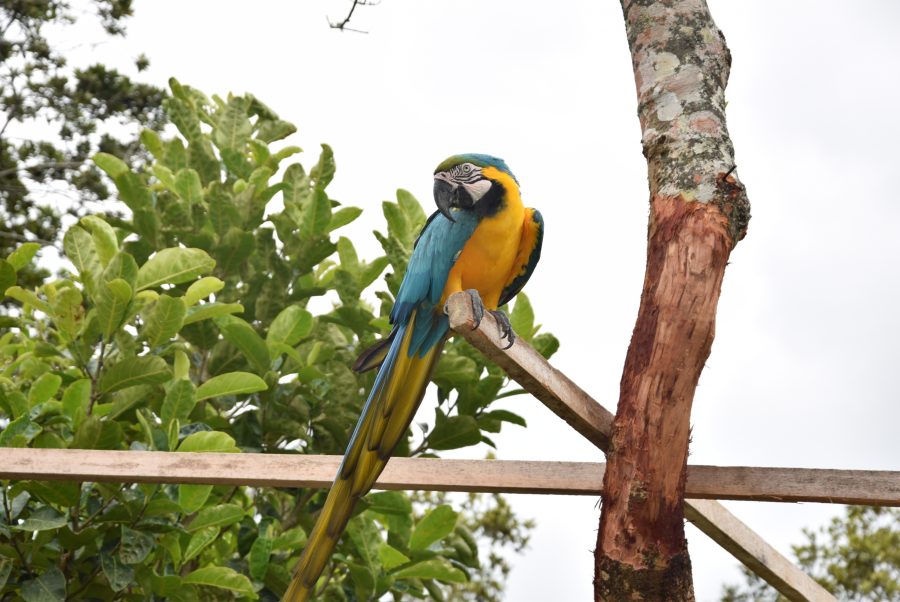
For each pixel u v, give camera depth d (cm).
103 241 468
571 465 326
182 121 571
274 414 496
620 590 249
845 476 305
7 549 407
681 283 252
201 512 425
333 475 334
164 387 477
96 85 1276
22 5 1243
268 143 593
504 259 404
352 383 499
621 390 257
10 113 1249
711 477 310
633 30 294
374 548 467
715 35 288
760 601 866
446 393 505
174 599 420
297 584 319
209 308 468
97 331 446
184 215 523
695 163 263
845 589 840
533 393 292
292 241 540
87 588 435
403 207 538
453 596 858
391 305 516
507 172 419
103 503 416
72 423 425
